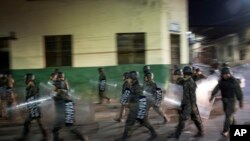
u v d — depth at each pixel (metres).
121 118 11.64
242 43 24.83
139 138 9.39
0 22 16.72
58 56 16.44
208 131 10.02
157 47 15.64
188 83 9.07
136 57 15.91
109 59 16.02
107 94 15.95
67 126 8.47
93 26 16.09
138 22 15.76
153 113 12.95
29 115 9.37
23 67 16.56
